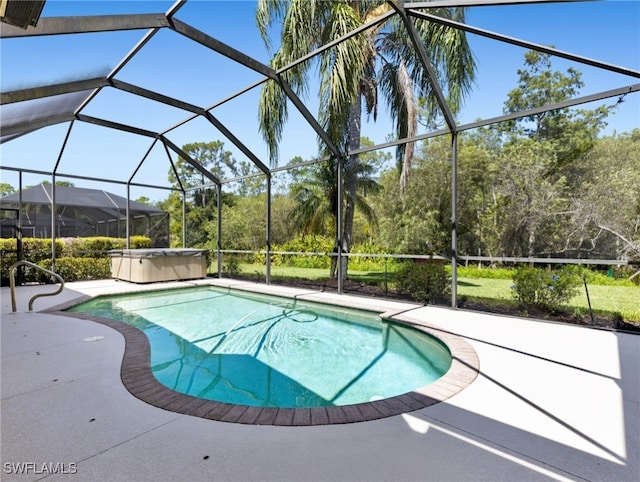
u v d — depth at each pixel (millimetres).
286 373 3729
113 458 1848
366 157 9789
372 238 9969
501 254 7555
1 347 3746
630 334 4254
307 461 1826
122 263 9484
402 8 4289
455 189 5660
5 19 2385
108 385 2791
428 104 8570
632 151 5773
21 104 4785
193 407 2422
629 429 2135
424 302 6426
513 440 2020
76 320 4961
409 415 2312
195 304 7309
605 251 6062
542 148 6879
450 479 1682
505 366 3201
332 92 7180
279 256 11797
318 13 7531
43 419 2258
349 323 5820
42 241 9336
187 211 17422
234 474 1718
